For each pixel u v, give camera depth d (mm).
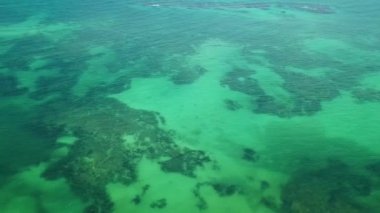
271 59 39344
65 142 25047
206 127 27781
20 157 23578
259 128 27797
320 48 42406
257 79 34938
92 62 37312
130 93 31969
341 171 23453
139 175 22500
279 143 26188
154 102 30781
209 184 22156
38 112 28531
